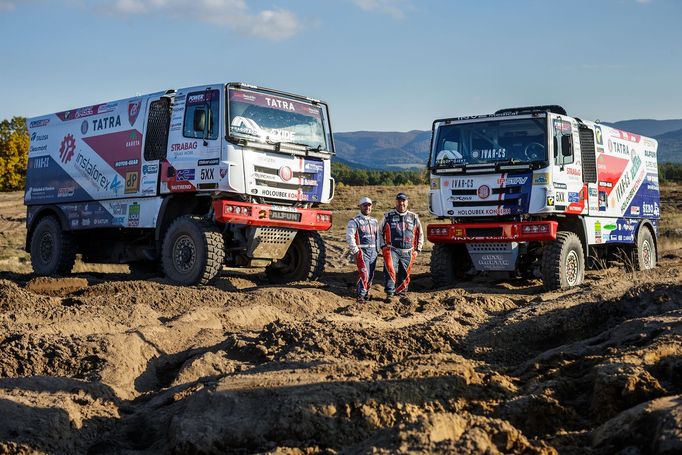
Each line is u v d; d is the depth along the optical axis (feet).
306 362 21.99
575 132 46.57
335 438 17.06
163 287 40.19
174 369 26.03
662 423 14.43
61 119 55.06
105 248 54.49
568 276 44.88
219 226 45.98
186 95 44.80
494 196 44.75
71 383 21.68
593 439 15.64
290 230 46.32
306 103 46.96
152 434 18.75
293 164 45.57
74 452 17.88
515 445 14.61
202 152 43.78
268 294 37.99
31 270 70.33
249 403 18.33
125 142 49.26
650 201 59.88
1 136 299.79
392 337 26.22
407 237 39.86
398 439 14.25
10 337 25.71
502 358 25.86
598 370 19.11
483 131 45.57
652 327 23.75
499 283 48.06
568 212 45.62
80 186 52.80
